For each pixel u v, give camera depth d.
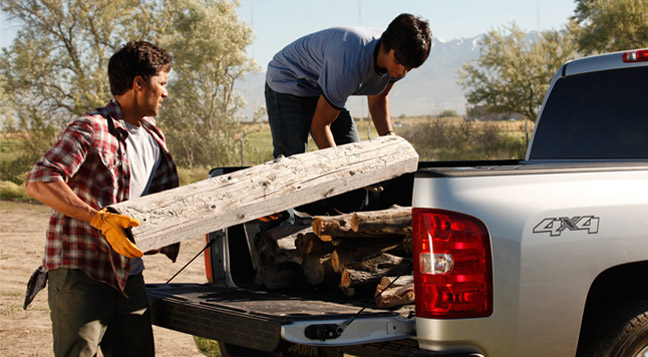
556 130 4.51
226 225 2.91
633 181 3.10
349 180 3.30
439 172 2.76
